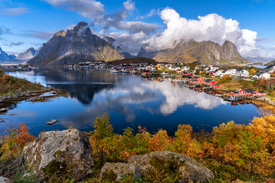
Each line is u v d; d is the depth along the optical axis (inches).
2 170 388.5
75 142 473.7
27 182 357.7
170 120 2251.5
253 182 575.2
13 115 2380.7
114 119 2268.7
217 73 6441.9
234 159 841.5
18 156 462.9
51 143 454.9
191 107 2893.7
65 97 3575.3
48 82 5757.9
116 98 3545.8
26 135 914.1
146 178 445.7
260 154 765.3
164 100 3393.2
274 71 5251.0
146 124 2108.8
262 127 1157.7
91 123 2111.2
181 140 1113.4
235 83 4638.3
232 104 3085.6
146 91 4360.2
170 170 481.7
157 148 878.4
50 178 398.6
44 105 2928.2
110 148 673.0
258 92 3449.8
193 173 468.4
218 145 1272.1
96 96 3713.1
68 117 2331.4
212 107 2901.1
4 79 3909.9
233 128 1290.6
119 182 414.9
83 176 446.0
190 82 5728.3
